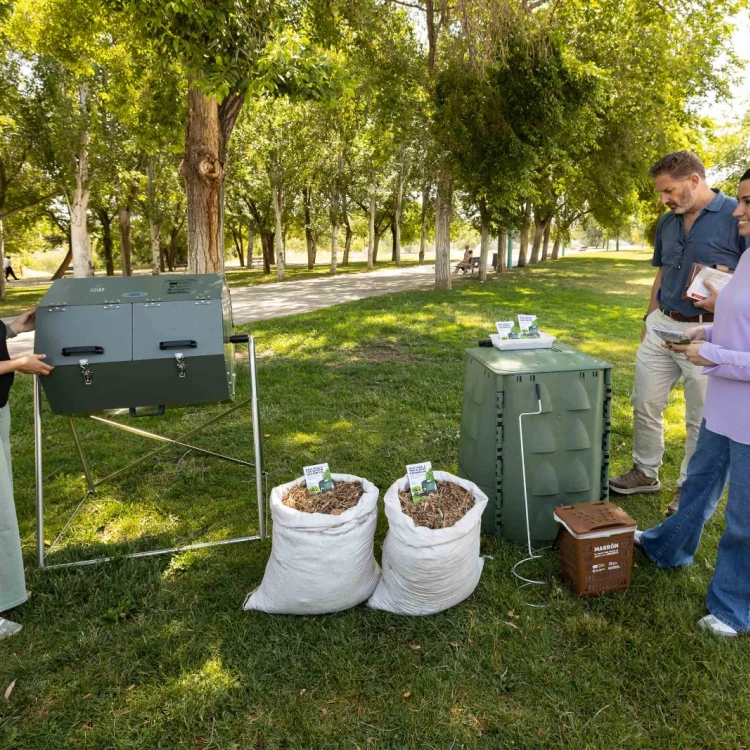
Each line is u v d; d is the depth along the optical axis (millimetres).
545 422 2809
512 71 11094
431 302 12469
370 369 6602
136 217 29062
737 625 2283
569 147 13102
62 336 2596
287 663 2176
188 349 2641
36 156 18656
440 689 2041
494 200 12484
